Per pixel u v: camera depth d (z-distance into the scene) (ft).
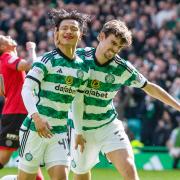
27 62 45.80
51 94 37.19
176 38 105.19
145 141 90.58
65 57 37.27
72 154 42.14
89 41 100.89
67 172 37.27
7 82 47.01
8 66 46.44
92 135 41.11
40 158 37.96
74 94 37.93
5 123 47.32
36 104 37.37
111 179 67.26
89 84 39.75
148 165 83.41
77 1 111.14
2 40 47.21
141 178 70.49
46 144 37.55
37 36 103.55
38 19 106.32
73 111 40.16
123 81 40.40
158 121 90.74
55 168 37.09
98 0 111.34
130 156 39.83
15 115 46.96
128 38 38.75
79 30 37.35
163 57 99.45
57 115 37.42
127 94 91.91
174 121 90.22
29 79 36.76
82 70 37.81
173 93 93.71
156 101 91.30
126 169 39.24
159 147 84.79
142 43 102.17
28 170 38.29
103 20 106.11
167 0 110.42
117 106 89.10
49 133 35.99
